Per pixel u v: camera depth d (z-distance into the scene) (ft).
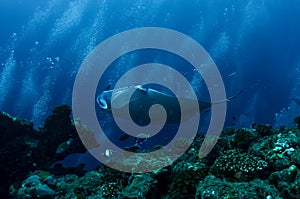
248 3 73.82
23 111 54.95
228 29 74.08
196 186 10.36
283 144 10.75
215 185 8.87
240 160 10.48
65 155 18.37
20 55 67.21
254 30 72.54
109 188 11.18
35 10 79.56
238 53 68.69
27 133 17.67
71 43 68.74
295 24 71.00
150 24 80.69
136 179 11.41
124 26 77.66
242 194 8.29
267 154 10.79
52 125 17.93
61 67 60.85
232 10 75.05
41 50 66.95
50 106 55.52
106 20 76.69
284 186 8.87
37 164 17.57
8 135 16.90
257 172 10.16
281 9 72.02
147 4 80.07
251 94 57.36
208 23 76.02
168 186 11.62
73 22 73.00
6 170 16.57
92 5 75.25
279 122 53.98
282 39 71.10
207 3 77.77
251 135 13.15
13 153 16.83
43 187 13.38
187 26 81.61
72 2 74.79
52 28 72.13
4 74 57.62
